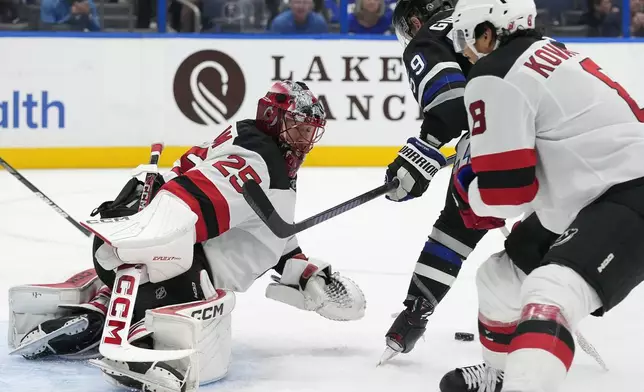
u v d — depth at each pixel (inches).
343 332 338.6
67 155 804.0
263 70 826.2
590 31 856.9
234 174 275.3
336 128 833.5
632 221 208.4
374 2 830.5
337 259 484.1
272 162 281.0
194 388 254.8
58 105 799.7
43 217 597.3
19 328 302.0
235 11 823.7
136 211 305.1
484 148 220.5
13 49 787.4
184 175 278.1
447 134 303.7
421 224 592.1
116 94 807.1
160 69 812.0
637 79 859.4
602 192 215.3
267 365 294.7
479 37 234.1
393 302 388.5
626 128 218.7
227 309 275.0
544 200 228.5
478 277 249.0
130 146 813.2
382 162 839.7
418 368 293.6
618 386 272.1
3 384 268.5
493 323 249.1
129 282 264.8
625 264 204.8
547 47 225.8
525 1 230.1
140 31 812.0
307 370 289.4
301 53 828.0
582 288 201.0
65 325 282.8
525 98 217.5
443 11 323.9
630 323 352.8
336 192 693.9
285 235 275.3
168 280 277.4
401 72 837.2
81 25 805.9
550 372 189.6
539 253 238.4
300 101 284.5
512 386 189.2
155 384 253.6
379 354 310.0
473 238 298.0
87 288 306.3
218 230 277.0
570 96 219.3
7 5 791.7
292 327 344.8
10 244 519.2
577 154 217.6
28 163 799.7
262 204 265.6
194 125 821.2
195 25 820.6
